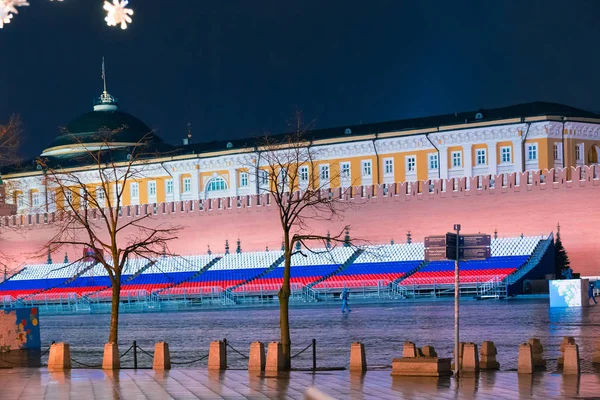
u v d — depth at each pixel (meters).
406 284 90.12
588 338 44.75
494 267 88.75
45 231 123.06
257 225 110.75
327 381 30.75
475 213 97.56
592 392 26.19
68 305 103.50
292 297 94.62
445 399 24.94
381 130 115.19
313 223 107.12
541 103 110.56
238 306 93.12
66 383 31.89
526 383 28.81
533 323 54.84
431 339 47.88
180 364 40.88
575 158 106.06
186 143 146.00
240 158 120.50
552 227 93.19
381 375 32.53
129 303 99.94
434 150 110.00
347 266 99.00
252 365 35.50
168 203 116.88
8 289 114.94
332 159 115.56
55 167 128.88
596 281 85.38
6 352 50.47
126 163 127.44
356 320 64.00
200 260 110.25
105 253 117.75
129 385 30.61
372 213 103.62
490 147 106.56
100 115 142.88
